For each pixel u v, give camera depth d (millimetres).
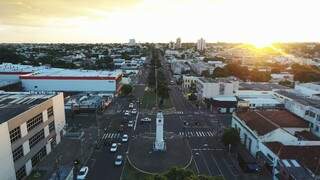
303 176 51094
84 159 67625
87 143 78000
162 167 63188
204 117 106375
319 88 120688
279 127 69375
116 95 141375
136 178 58438
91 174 60312
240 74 195375
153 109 116625
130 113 109438
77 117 104312
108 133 86688
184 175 39969
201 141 80500
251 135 74375
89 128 91500
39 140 66375
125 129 90500
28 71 157625
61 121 81062
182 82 177125
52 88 140250
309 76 176250
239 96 122000
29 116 61344
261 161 65250
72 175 57719
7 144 52469
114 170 62188
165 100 132625
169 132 87812
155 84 161875
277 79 188375
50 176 56406
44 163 64688
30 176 58281
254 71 198625
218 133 87562
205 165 65062
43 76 139250
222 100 114500
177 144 77312
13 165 54406
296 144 65062
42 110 68062
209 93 124750
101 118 103188
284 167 54719
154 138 81750
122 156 69562
